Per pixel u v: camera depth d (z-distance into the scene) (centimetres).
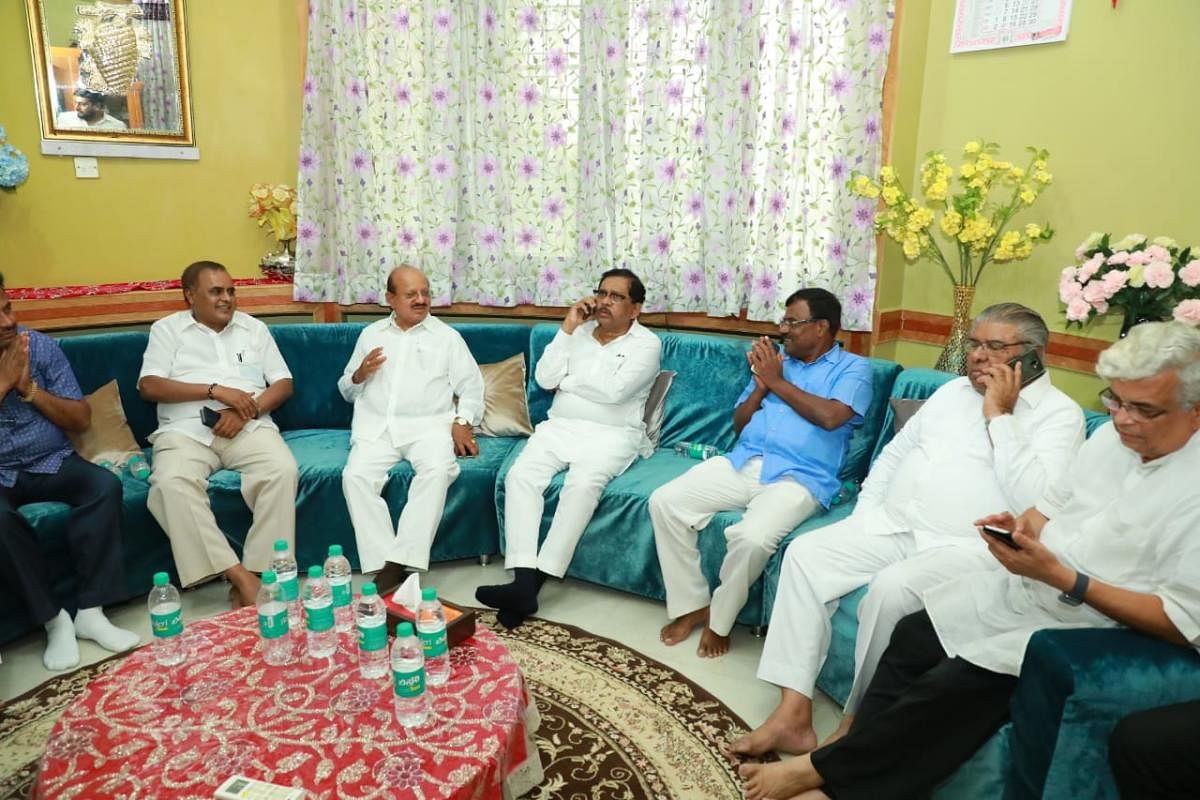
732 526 245
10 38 328
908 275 329
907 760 169
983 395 214
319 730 147
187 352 299
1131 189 257
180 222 379
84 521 248
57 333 329
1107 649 144
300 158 364
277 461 279
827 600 208
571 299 362
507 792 151
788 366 276
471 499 295
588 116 337
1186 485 148
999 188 292
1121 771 140
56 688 227
